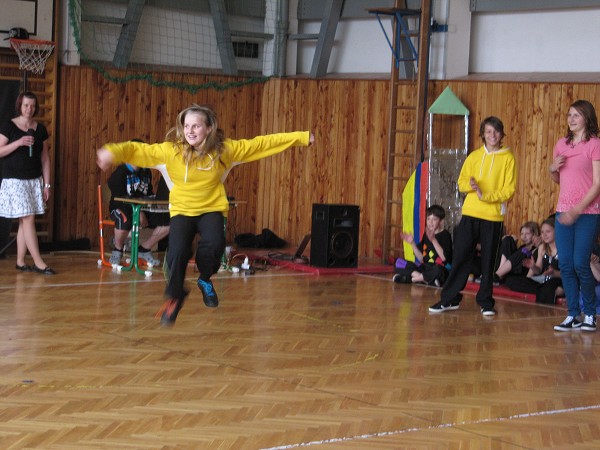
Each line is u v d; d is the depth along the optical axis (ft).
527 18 32.09
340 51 37.09
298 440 12.78
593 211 20.74
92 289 24.57
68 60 32.68
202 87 35.60
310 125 35.76
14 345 17.81
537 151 29.78
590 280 21.29
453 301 23.40
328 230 29.78
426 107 31.78
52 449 12.09
